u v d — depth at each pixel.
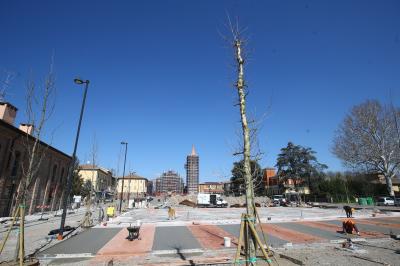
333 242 15.03
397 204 49.19
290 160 71.88
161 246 14.54
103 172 87.00
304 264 10.12
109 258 11.89
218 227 22.59
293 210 46.22
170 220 28.86
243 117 7.26
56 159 44.22
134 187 123.00
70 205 49.25
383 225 22.75
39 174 38.16
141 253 12.80
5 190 29.30
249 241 6.48
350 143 47.28
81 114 18.05
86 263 11.04
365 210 40.91
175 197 78.06
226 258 11.23
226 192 86.81
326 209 47.88
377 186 66.00
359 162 46.62
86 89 18.42
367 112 45.94
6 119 34.66
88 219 23.12
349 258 11.13
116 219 30.27
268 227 21.86
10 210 29.81
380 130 44.94
